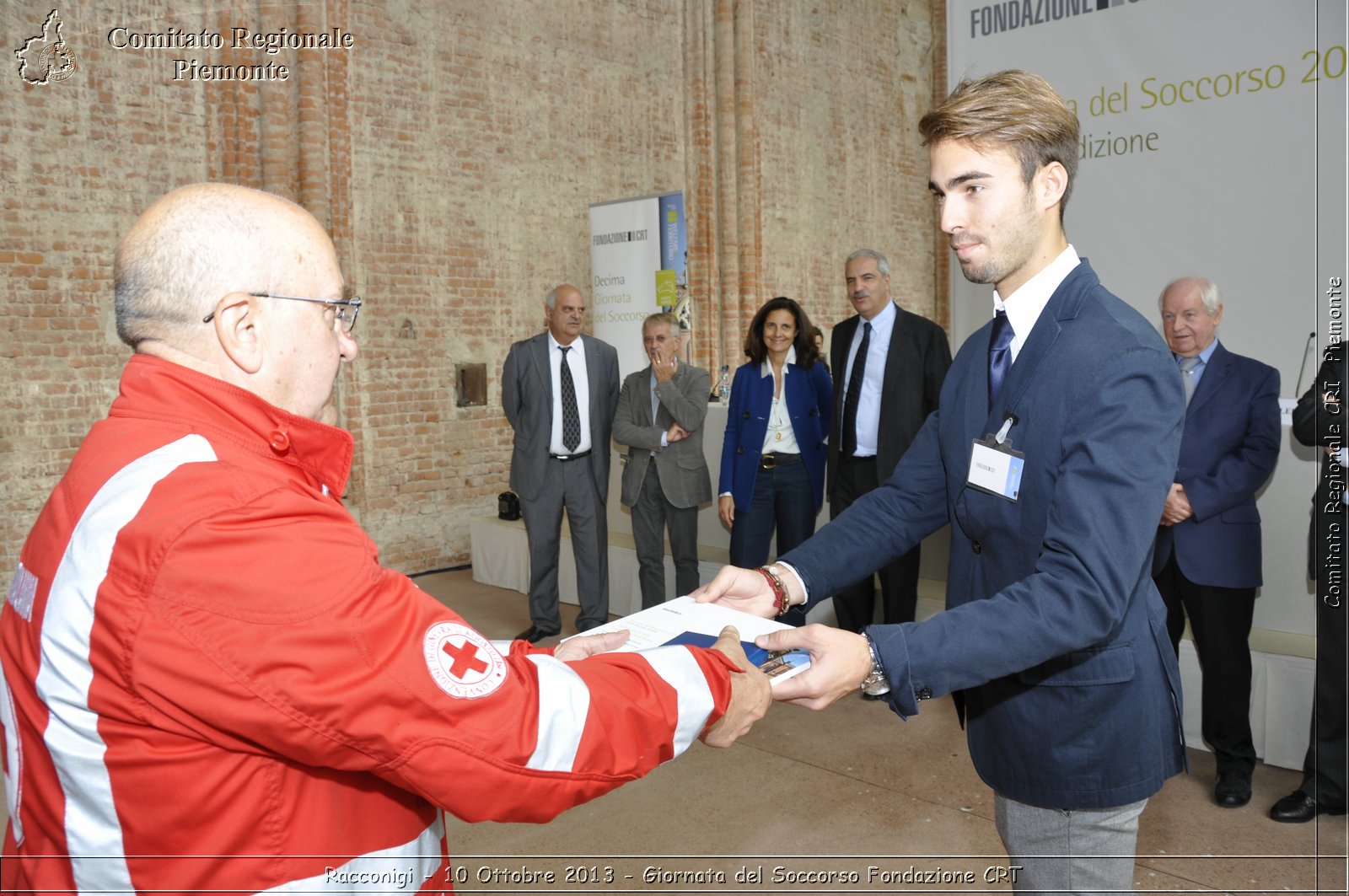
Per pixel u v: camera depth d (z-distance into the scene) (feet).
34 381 15.71
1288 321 10.37
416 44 19.90
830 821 9.02
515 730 2.61
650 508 14.93
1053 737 4.12
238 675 2.39
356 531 2.71
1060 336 3.99
